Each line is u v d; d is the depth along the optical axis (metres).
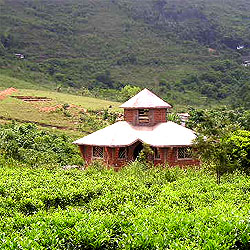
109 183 25.45
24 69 145.88
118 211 18.23
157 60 173.38
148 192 22.84
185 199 20.98
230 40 198.50
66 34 197.25
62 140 50.34
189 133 38.09
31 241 13.30
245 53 186.25
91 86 140.12
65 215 16.62
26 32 188.25
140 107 39.19
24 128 49.19
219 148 26.12
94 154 39.16
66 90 116.44
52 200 22.06
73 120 66.81
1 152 38.97
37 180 26.23
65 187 24.25
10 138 43.53
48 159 40.66
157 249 13.09
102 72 154.88
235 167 27.03
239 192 23.05
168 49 189.12
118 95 107.12
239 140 29.72
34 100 79.69
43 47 177.12
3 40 172.25
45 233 14.30
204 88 131.38
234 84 137.12
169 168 32.12
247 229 14.66
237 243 14.52
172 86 137.25
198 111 57.78
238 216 15.73
